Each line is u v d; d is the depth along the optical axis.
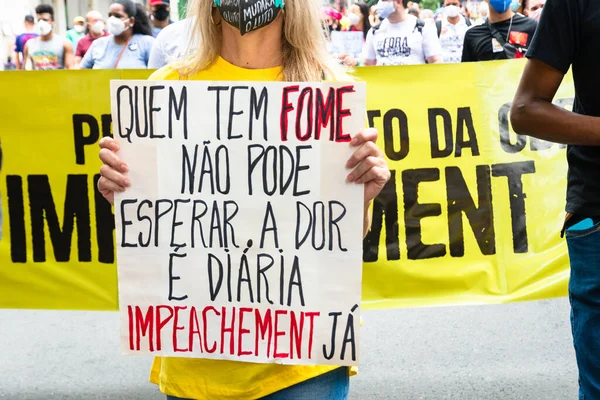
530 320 5.01
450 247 4.21
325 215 2.04
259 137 2.04
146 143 2.07
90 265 4.22
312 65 2.09
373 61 7.82
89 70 4.10
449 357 4.45
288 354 2.07
